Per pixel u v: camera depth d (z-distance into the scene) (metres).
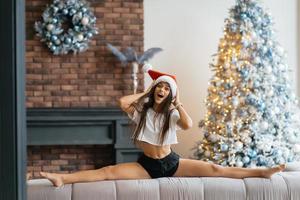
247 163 4.68
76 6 5.54
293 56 6.12
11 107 1.60
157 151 3.52
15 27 1.59
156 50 5.64
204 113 5.96
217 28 5.99
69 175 3.33
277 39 6.05
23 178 1.66
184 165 3.53
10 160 1.60
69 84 5.66
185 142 5.94
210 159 4.79
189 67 5.96
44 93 5.63
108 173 3.42
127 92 5.72
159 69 5.92
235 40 4.94
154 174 3.50
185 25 5.95
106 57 5.70
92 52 5.69
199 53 5.98
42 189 3.21
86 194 3.21
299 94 6.07
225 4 6.00
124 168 3.47
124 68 5.71
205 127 4.96
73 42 5.54
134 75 5.59
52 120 5.51
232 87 4.84
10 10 1.58
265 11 5.17
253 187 3.31
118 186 3.27
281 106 4.94
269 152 4.72
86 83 5.68
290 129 4.94
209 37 5.98
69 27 5.63
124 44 5.73
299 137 5.07
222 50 5.03
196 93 5.96
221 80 4.89
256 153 4.71
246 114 4.79
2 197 1.60
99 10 5.69
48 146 5.69
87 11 5.59
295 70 6.09
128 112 3.65
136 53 5.70
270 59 4.91
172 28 5.94
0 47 1.59
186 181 3.33
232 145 4.68
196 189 3.27
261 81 4.83
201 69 5.98
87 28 5.60
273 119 4.85
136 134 3.56
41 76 5.62
